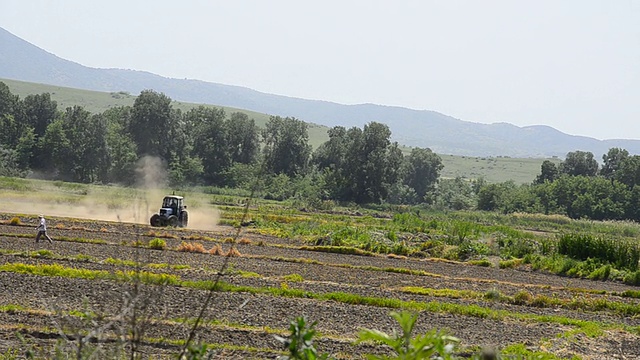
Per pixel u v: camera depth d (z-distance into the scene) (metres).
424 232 71.62
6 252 34.47
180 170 139.38
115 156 136.50
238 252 43.94
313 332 6.54
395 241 60.34
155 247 41.28
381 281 37.84
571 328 27.44
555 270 50.12
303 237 60.12
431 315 27.66
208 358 6.97
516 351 20.88
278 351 18.83
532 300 34.34
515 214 127.44
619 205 140.25
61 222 54.81
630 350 23.83
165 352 15.59
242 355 18.02
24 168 131.88
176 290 25.86
